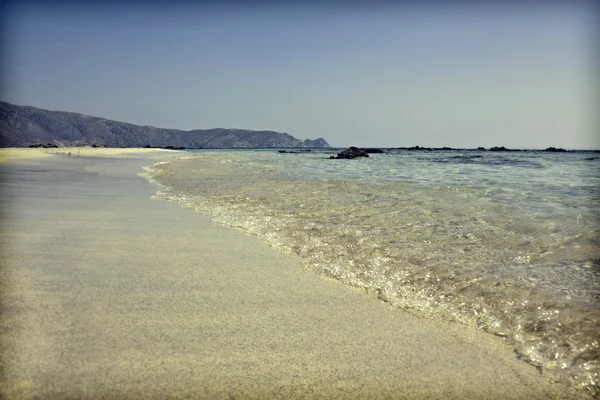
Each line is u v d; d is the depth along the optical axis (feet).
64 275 13.99
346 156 125.18
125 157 114.73
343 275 15.20
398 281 14.51
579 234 19.99
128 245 18.39
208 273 15.03
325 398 8.02
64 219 23.40
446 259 16.60
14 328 10.06
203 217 25.93
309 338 10.39
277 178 51.06
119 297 12.33
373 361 9.42
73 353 9.05
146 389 7.95
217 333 10.41
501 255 17.01
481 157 144.15
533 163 96.07
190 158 118.52
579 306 11.95
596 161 107.24
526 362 9.52
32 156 93.09
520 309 12.00
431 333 10.89
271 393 8.09
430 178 50.75
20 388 7.74
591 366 9.24
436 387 8.50
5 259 15.57
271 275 15.10
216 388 8.13
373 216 25.18
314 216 25.58
